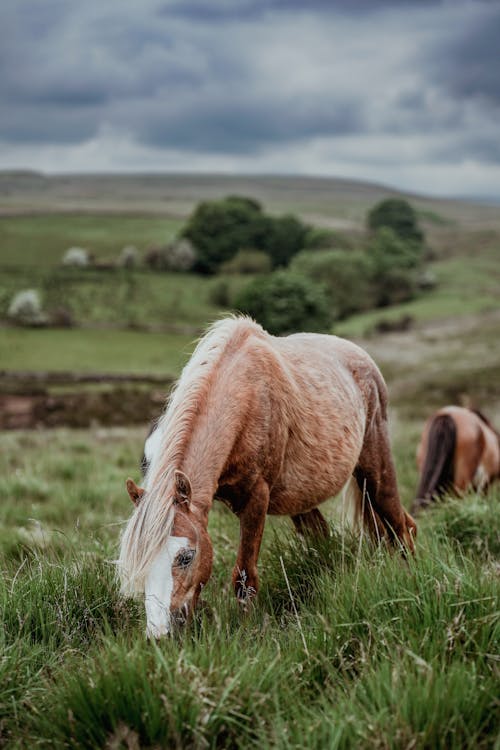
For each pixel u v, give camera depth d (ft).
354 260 214.48
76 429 62.18
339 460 13.58
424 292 246.68
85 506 23.76
